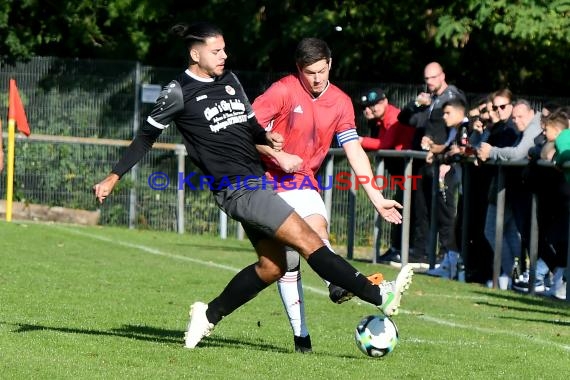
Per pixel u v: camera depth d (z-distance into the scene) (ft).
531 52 141.38
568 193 82.79
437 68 95.30
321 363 48.65
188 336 51.26
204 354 49.39
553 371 50.14
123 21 163.84
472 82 148.05
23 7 157.79
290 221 47.80
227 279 85.25
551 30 125.29
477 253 92.79
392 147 102.63
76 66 140.15
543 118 83.10
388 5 136.87
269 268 50.57
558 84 148.66
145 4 157.99
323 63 52.26
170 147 134.41
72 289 75.36
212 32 48.85
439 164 94.79
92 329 57.57
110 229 130.93
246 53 149.79
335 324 64.59
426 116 99.60
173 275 86.58
